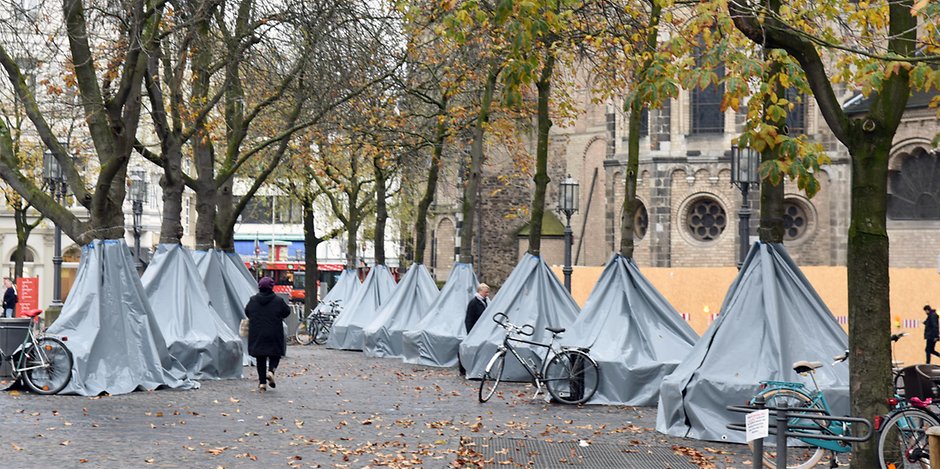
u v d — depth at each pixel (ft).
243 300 100.73
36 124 68.69
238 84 90.58
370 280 124.16
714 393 50.80
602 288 68.74
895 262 145.69
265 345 68.59
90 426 50.72
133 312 68.13
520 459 44.09
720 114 163.43
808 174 39.17
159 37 71.87
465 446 46.52
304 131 113.19
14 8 67.92
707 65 39.40
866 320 38.19
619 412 61.62
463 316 95.40
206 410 58.08
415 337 96.32
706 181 163.12
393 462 41.70
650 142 166.71
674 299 120.57
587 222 206.39
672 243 164.86
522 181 213.46
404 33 90.84
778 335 51.24
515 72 46.62
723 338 52.29
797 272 53.36
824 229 159.02
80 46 66.13
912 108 143.33
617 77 94.17
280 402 62.80
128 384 66.28
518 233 212.64
